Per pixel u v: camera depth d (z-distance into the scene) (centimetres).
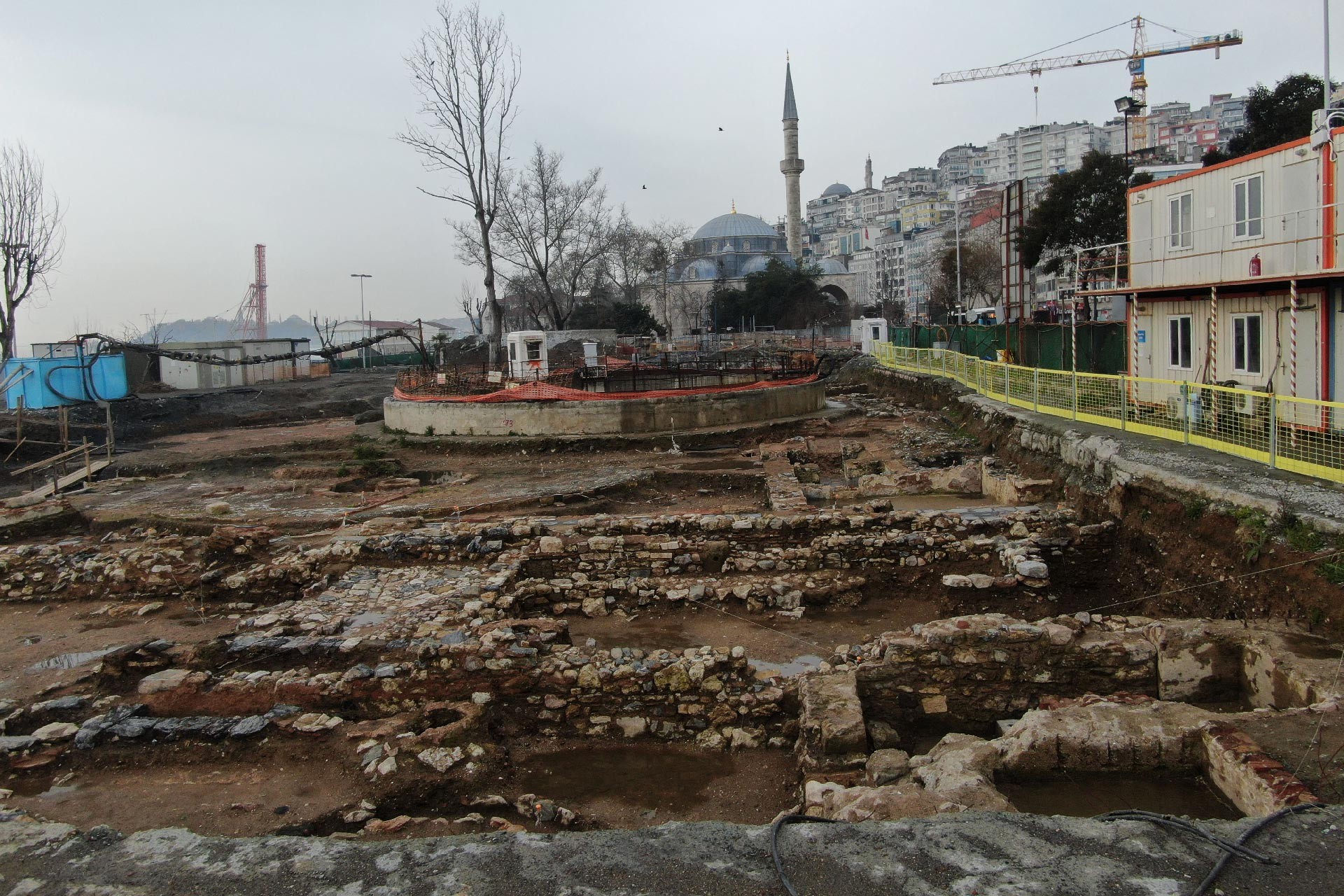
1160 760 667
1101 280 2458
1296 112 3100
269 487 2094
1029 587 1164
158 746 815
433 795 745
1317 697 715
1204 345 1802
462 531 1416
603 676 901
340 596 1159
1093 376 1695
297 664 965
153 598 1341
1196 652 854
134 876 454
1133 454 1326
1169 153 9556
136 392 4147
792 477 1856
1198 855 439
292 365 5225
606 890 427
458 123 3775
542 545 1349
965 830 466
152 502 1952
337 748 798
